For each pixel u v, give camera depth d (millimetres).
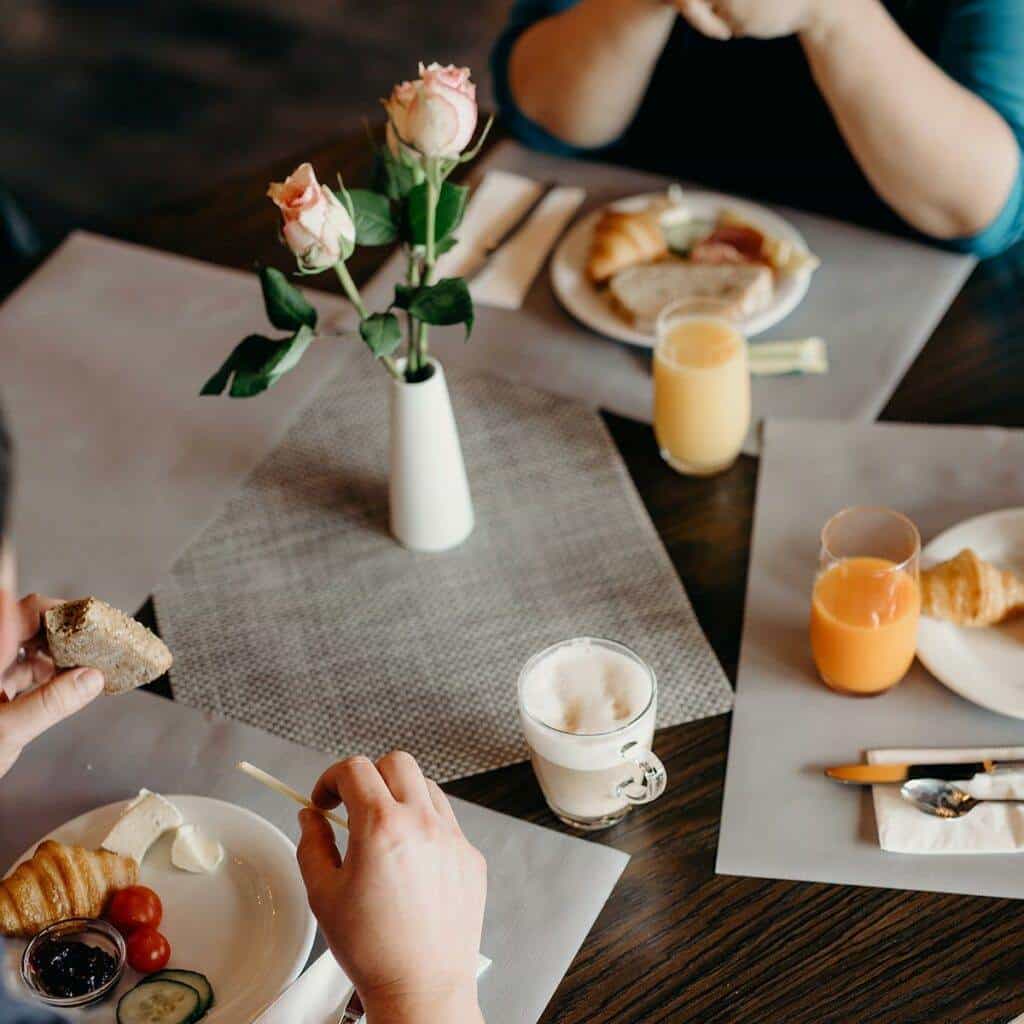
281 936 907
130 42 3848
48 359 1506
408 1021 791
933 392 1355
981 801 975
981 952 892
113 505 1328
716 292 1427
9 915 900
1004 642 1098
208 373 1468
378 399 1419
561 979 904
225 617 1206
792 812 996
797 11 1452
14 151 3496
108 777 1062
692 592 1189
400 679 1136
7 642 566
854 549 1115
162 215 1699
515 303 1510
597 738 928
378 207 1046
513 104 1748
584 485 1307
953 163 1485
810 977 890
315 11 3879
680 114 1760
